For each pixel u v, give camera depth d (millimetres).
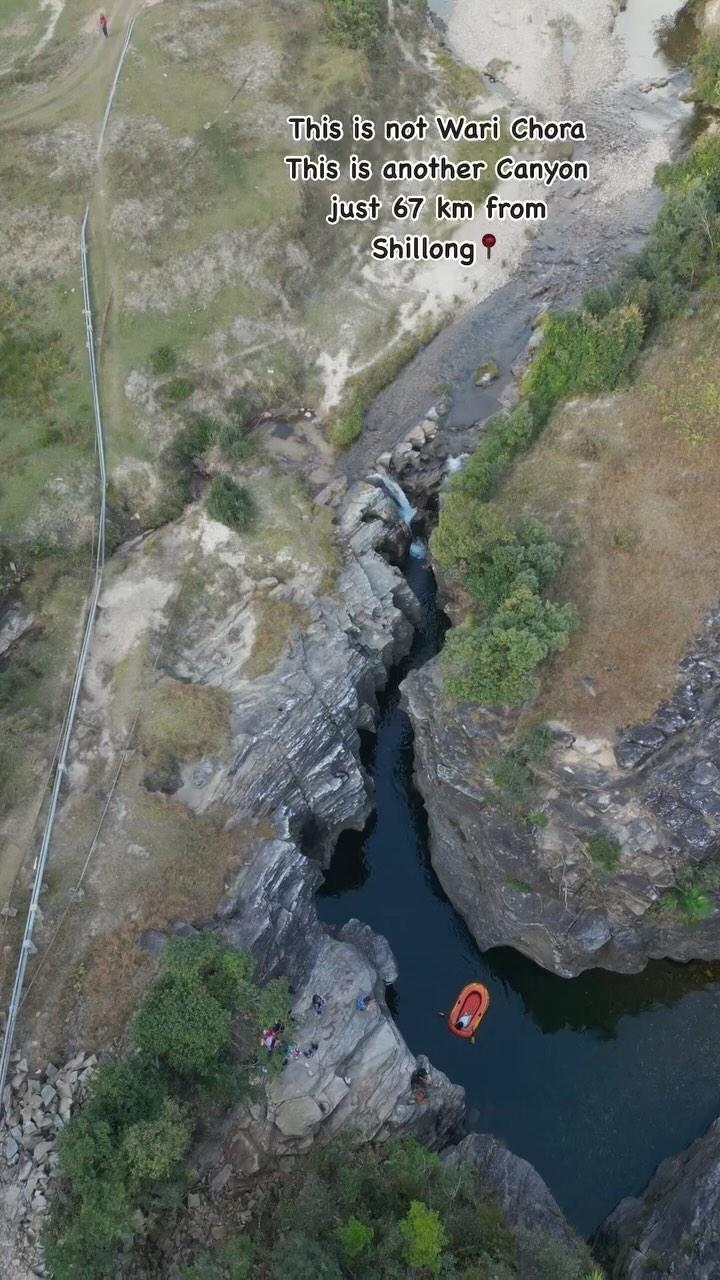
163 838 43656
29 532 54812
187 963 36438
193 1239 36000
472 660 42938
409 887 50844
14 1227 33938
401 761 54531
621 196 75188
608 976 46719
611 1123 42812
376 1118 39875
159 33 77125
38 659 49781
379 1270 32594
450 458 61531
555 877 43688
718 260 57750
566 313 57344
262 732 47094
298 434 63125
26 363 60781
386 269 71188
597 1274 34531
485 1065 44781
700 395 52312
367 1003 41750
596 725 42719
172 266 65312
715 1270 34375
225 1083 35656
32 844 43375
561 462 52688
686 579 45562
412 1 86062
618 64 85000
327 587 53562
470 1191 37469
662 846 42281
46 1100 36594
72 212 66250
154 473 58094
